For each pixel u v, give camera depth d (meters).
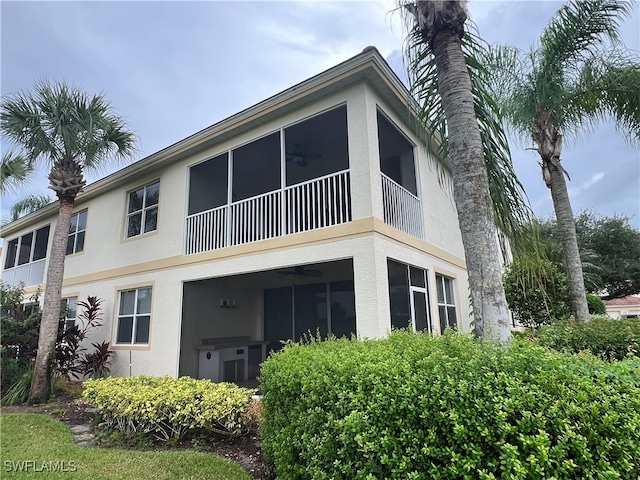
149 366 8.69
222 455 4.39
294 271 8.69
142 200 10.18
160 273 8.99
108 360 9.59
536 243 4.34
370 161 6.11
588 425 1.92
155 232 9.38
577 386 2.11
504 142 4.25
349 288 9.92
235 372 9.67
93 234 11.30
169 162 9.40
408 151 8.63
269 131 7.57
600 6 6.35
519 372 2.26
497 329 3.33
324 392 2.76
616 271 18.75
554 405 1.99
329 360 3.01
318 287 10.48
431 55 4.36
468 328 10.16
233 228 8.41
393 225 6.91
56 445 4.86
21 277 14.30
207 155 8.70
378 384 2.44
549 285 8.95
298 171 10.35
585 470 1.82
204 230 8.47
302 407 2.92
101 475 3.83
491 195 4.21
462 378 2.27
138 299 9.49
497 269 3.58
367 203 5.98
